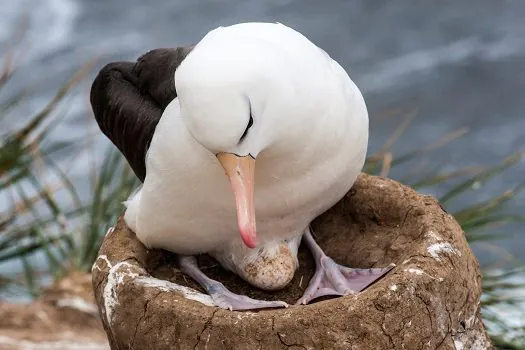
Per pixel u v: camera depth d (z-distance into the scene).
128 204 9.08
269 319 7.58
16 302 13.73
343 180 8.41
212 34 7.32
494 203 13.71
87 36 28.77
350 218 9.48
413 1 30.11
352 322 7.58
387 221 9.23
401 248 8.92
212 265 9.30
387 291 7.70
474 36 28.23
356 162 8.36
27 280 14.75
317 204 8.52
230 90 6.86
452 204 19.97
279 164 7.78
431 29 28.73
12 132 15.06
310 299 8.73
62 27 29.05
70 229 15.03
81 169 20.22
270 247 8.77
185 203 8.18
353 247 9.34
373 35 28.72
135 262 8.61
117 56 27.56
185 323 7.77
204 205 8.17
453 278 8.11
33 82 25.27
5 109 17.25
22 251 14.25
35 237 14.70
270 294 9.08
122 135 9.06
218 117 6.88
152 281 8.27
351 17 29.62
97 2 30.91
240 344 7.60
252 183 7.15
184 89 6.96
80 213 14.88
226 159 7.12
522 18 29.00
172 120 7.93
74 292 12.96
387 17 29.55
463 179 20.80
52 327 12.34
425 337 7.86
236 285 9.16
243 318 7.63
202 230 8.52
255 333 7.57
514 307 12.87
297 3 30.72
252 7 30.56
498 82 25.77
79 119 22.44
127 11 30.38
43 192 14.81
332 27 29.20
